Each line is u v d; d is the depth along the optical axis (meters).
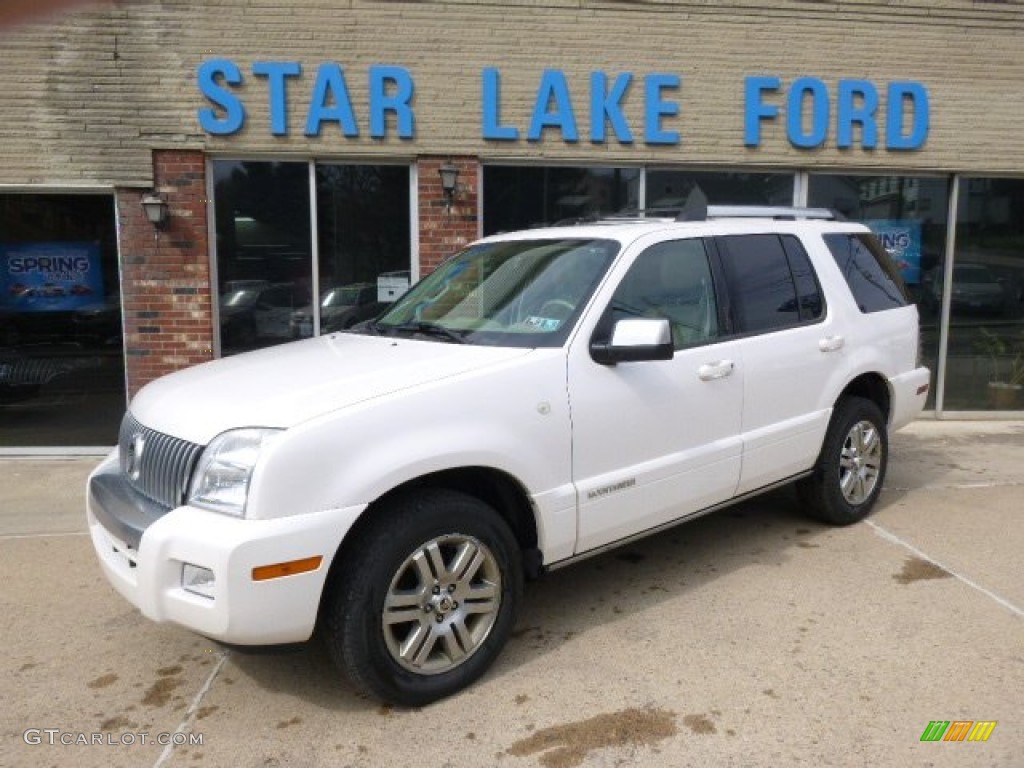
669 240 4.21
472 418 3.31
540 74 7.66
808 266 4.96
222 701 3.36
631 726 3.11
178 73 7.25
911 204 8.65
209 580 2.87
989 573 4.49
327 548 2.92
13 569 4.83
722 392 4.25
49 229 7.54
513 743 3.03
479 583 3.41
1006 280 8.91
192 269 7.47
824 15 8.02
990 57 8.34
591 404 3.68
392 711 3.25
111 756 3.00
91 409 7.75
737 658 3.60
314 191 7.66
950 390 9.01
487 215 7.91
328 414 3.02
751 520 5.43
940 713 3.15
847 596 4.21
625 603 4.18
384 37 7.44
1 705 3.36
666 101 7.89
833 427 5.02
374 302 7.86
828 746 2.96
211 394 3.33
